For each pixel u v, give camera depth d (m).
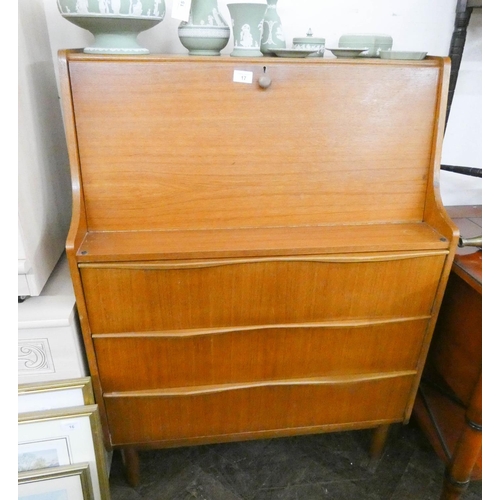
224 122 0.96
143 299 0.96
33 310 0.95
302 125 0.99
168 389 1.08
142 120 0.94
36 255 0.95
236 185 1.00
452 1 1.27
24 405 1.00
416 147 1.05
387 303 1.06
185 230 1.01
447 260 1.03
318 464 1.36
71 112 0.91
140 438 1.15
